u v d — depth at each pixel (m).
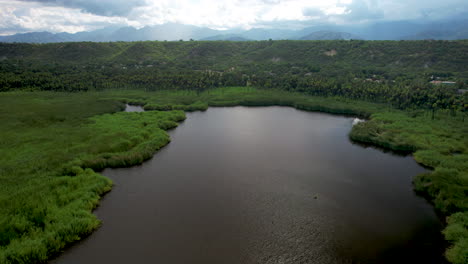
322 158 75.12
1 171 57.97
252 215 49.62
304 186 59.97
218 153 77.81
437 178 58.97
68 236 41.56
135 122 98.12
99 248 41.28
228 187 59.12
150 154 73.88
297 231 45.66
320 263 39.31
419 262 39.16
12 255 35.88
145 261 38.97
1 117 96.38
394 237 44.41
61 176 58.03
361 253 41.03
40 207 45.84
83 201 49.78
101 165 66.12
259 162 72.00
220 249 41.50
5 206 45.78
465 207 48.81
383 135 87.31
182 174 64.88
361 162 72.88
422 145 78.75
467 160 68.31
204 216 49.12
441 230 46.06
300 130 100.25
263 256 40.41
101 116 105.31
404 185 61.06
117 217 48.56
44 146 73.19
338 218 49.06
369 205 53.19
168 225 46.62
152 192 56.81
